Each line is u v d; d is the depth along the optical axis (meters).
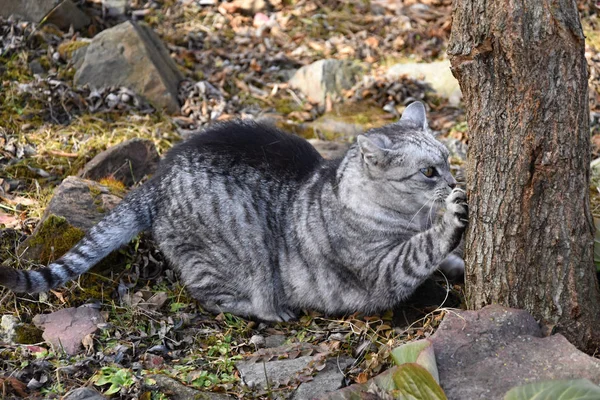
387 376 4.38
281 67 9.81
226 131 6.12
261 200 5.84
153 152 7.30
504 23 4.46
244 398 4.71
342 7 11.13
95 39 8.57
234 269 5.84
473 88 4.73
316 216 5.68
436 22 10.91
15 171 7.06
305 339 5.49
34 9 8.95
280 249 5.82
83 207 6.32
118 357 5.10
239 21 10.52
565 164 4.54
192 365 5.08
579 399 3.96
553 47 4.43
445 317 4.87
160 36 9.89
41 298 5.67
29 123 7.82
